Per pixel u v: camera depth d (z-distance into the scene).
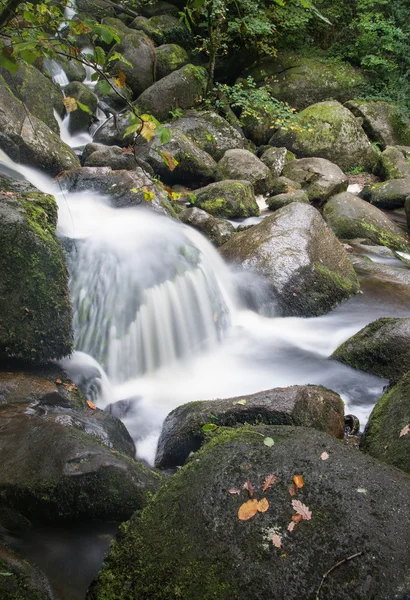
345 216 8.63
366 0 14.17
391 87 13.84
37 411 3.37
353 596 2.01
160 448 3.66
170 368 4.85
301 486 2.37
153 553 2.26
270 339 5.36
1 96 7.14
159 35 13.23
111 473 2.73
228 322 5.45
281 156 10.38
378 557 2.10
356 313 5.88
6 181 4.65
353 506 2.27
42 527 2.71
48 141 7.34
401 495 2.32
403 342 4.43
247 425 2.85
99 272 4.86
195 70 11.41
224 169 9.54
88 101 10.23
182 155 8.88
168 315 4.95
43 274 3.96
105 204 6.22
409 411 3.36
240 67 13.86
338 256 6.28
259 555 2.15
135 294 4.84
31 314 3.88
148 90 10.91
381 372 4.51
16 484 2.71
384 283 6.47
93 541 2.68
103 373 4.43
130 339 4.68
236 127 11.61
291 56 14.05
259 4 13.11
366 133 13.05
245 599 2.04
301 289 5.79
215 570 2.14
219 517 2.29
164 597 2.12
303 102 13.53
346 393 4.43
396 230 8.78
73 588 2.43
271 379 4.71
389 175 11.22
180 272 5.21
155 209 6.24
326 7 14.45
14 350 3.80
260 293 5.71
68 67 11.18
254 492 2.37
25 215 4.04
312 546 2.15
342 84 13.70
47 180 6.73
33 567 2.40
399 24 14.54
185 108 11.20
